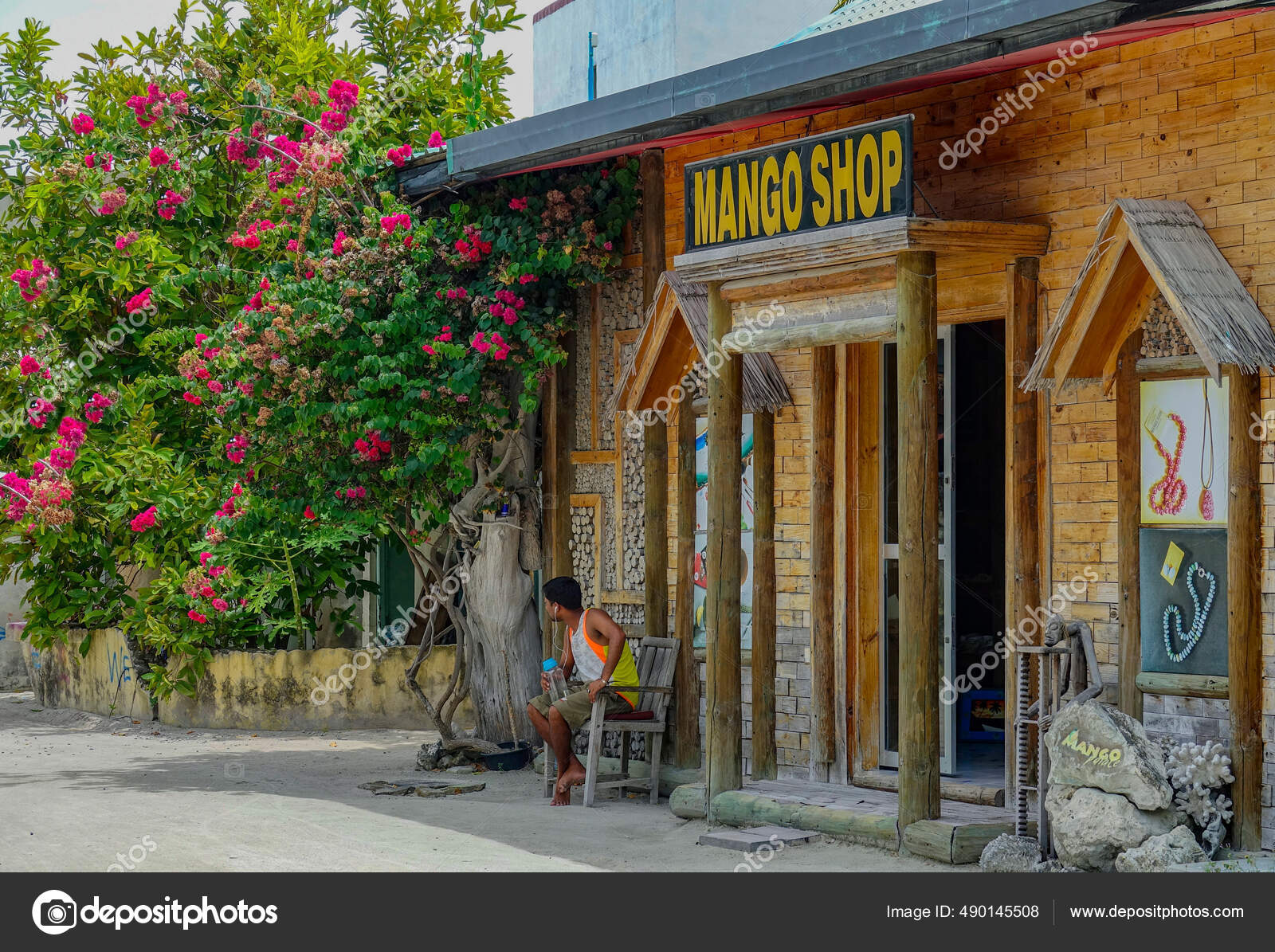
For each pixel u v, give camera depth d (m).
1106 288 7.15
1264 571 6.91
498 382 11.12
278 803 9.66
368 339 10.77
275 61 14.38
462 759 11.55
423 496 11.54
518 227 10.68
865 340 8.14
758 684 9.21
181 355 13.78
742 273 8.34
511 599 11.68
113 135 14.26
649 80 15.43
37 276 13.70
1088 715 6.90
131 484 13.91
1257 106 6.98
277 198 12.17
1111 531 7.57
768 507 9.42
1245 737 6.86
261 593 13.83
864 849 7.78
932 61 7.45
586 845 8.09
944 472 9.02
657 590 10.31
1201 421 7.21
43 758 12.26
